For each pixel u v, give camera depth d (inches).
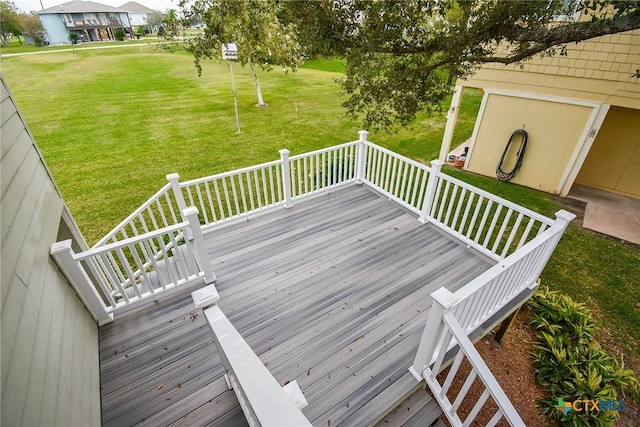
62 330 88.4
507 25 148.1
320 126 456.8
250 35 442.9
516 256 104.3
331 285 144.0
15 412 54.5
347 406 97.5
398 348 115.3
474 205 278.4
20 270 75.7
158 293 132.6
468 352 78.2
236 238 176.1
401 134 434.6
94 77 813.2
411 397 106.1
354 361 110.7
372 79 219.3
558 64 251.6
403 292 140.3
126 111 529.3
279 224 188.5
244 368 56.5
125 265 118.6
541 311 171.3
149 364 108.6
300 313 129.7
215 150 374.3
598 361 144.6
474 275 149.7
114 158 354.9
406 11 173.2
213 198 280.8
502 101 291.1
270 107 548.7
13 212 82.4
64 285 101.7
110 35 2143.2
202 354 111.9
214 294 69.9
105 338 117.3
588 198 285.7
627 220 253.4
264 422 47.2
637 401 138.6
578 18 199.5
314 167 339.0
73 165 339.3
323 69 961.5
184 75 842.2
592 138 257.1
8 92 107.0
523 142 289.1
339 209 203.6
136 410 95.7
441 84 227.1
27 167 103.1
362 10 183.6
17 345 63.0
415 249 166.9
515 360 152.3
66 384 79.2
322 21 191.0
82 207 265.9
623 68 227.8
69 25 1947.6
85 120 484.7
